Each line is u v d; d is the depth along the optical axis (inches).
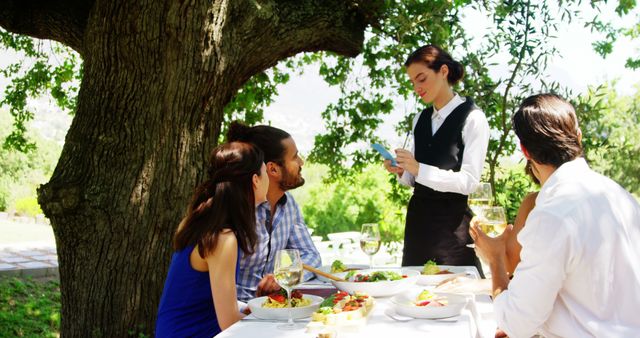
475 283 104.3
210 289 97.2
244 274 128.0
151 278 169.8
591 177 79.5
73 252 168.1
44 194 164.1
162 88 165.6
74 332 169.5
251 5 176.2
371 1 210.2
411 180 156.3
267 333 82.5
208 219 95.1
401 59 244.4
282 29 185.8
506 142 239.0
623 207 78.2
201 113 173.2
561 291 77.6
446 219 147.5
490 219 105.4
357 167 288.0
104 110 168.4
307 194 475.2
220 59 168.9
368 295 96.8
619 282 75.2
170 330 97.1
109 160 168.1
